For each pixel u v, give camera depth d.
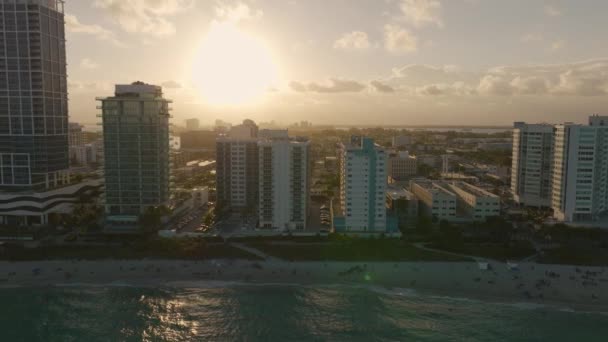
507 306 187.50
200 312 184.38
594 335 166.25
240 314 182.50
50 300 193.88
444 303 190.38
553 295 194.62
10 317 180.38
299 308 187.12
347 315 181.38
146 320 178.38
